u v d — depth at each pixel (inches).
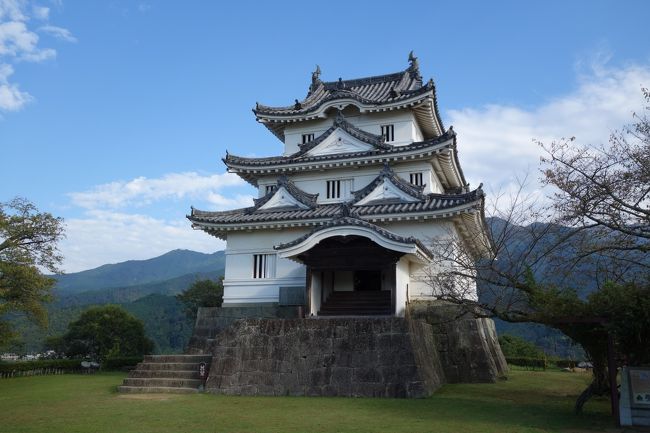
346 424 434.0
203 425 436.5
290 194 1019.3
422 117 1143.0
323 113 1132.5
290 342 661.9
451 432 399.9
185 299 1923.0
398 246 729.6
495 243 707.4
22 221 949.2
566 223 545.0
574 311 463.5
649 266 505.7
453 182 1156.5
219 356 682.2
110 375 1079.0
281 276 967.0
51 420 472.7
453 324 817.5
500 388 712.4
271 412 500.1
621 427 428.1
